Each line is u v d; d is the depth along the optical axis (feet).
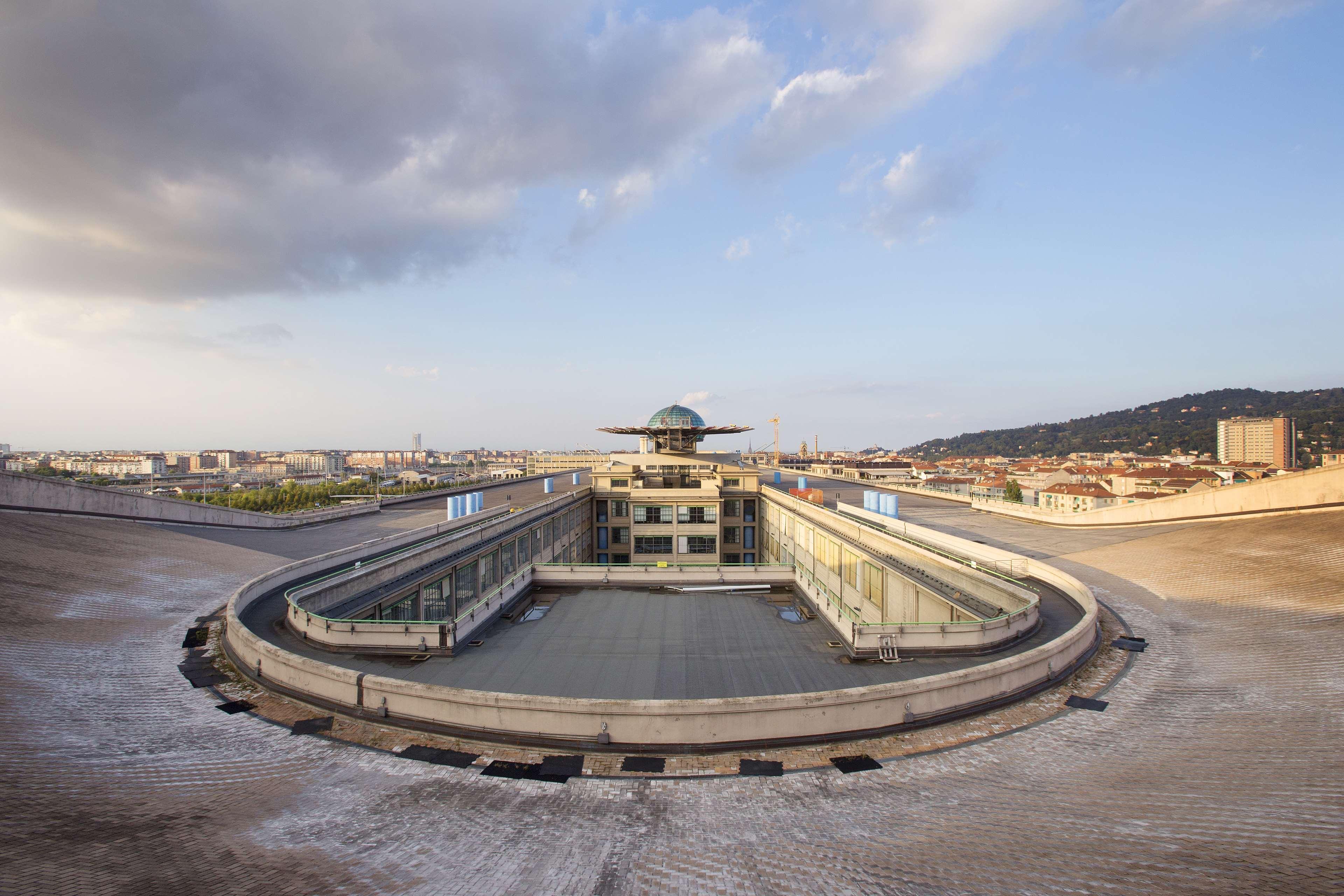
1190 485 410.93
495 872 29.17
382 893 26.91
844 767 40.91
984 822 33.65
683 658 77.66
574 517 183.52
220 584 89.35
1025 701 51.21
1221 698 50.88
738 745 43.50
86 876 26.23
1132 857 29.43
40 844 28.40
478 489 247.91
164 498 129.39
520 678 70.49
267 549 116.67
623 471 212.43
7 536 89.20
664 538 202.39
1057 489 439.63
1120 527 138.41
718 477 217.36
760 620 97.14
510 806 35.73
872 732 45.55
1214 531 114.32
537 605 105.91
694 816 34.96
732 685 68.08
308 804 35.27
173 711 47.78
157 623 69.67
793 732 44.21
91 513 115.03
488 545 110.52
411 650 67.82
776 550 191.72
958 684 48.37
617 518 209.77
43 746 39.14
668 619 97.19
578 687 67.82
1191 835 31.30
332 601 72.95
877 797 37.06
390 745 43.29
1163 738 44.16
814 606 103.35
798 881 28.45
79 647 58.75
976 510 188.24
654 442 263.49
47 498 107.76
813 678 68.13
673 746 43.32
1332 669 54.19
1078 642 58.85
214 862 28.50
